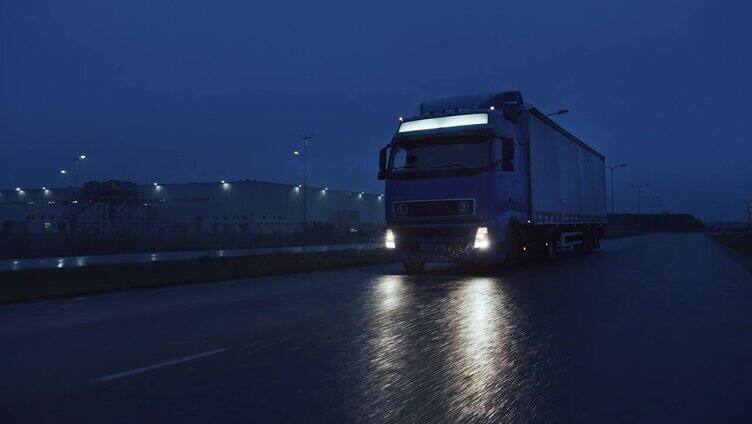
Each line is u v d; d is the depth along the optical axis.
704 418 5.32
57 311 12.03
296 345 8.27
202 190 66.12
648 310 11.12
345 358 7.50
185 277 18.27
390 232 17.67
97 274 19.39
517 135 18.88
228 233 54.44
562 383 6.40
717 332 9.07
